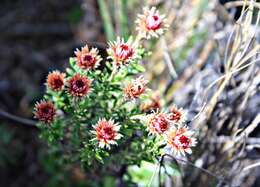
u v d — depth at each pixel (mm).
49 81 293
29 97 600
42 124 313
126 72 305
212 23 439
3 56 652
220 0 408
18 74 632
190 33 452
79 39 626
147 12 290
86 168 357
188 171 371
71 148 343
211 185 366
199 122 334
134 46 293
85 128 320
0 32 675
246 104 358
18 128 571
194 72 433
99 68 356
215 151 363
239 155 351
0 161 545
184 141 260
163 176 383
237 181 367
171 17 449
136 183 385
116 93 314
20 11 699
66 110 311
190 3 452
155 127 266
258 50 330
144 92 286
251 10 312
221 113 354
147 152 303
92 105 315
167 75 450
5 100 602
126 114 303
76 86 275
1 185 550
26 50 656
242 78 363
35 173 558
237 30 325
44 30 672
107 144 265
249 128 338
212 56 427
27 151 566
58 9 694
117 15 473
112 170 376
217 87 357
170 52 449
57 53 648
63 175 508
